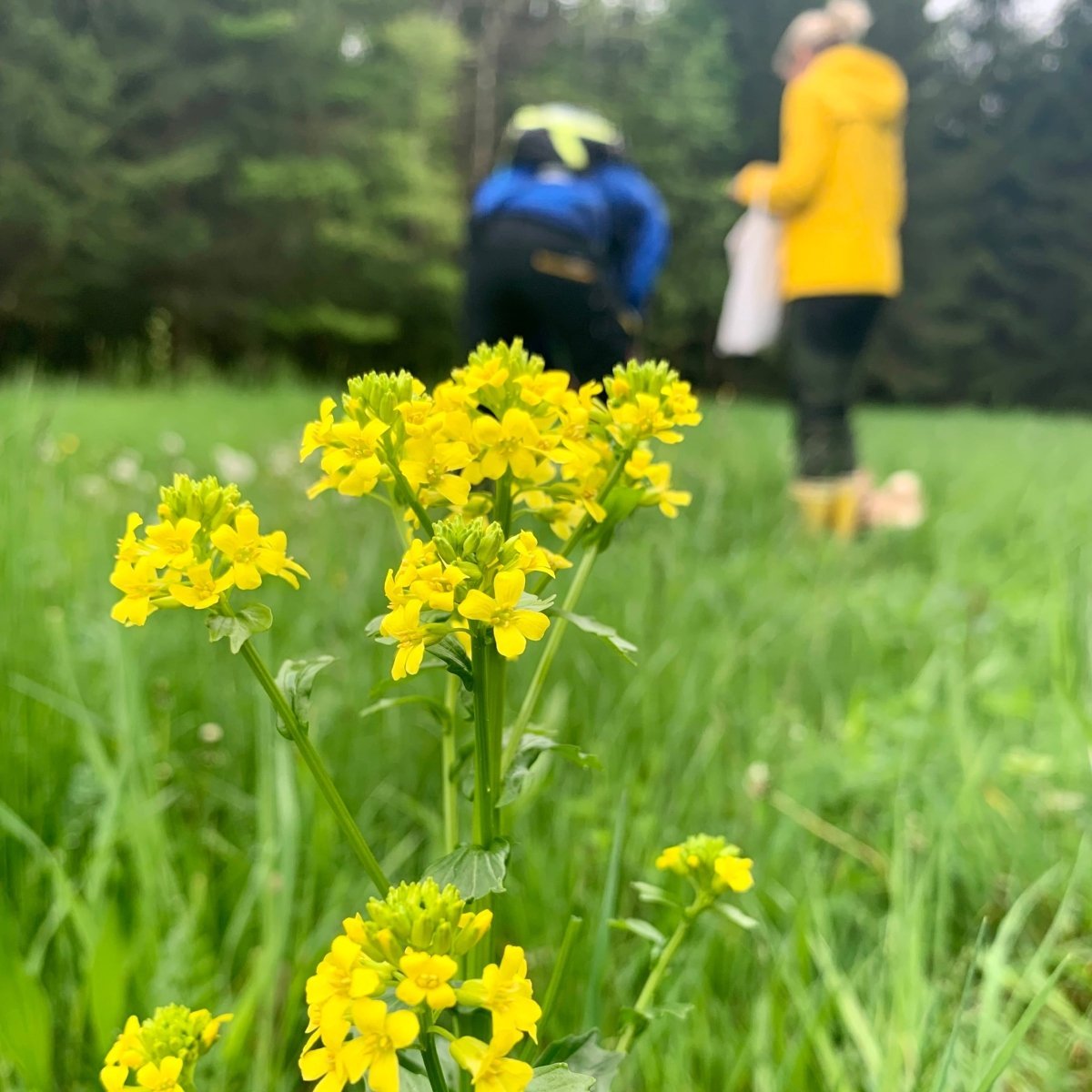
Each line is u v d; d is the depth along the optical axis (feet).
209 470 14.82
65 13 55.11
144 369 36.68
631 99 75.51
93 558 8.13
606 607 8.39
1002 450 26.00
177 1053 2.33
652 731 6.82
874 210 14.88
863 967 4.66
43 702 5.71
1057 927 4.64
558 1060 2.71
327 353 63.98
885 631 9.81
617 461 2.90
